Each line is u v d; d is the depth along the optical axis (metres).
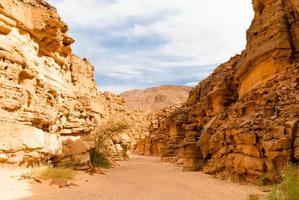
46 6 19.09
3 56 14.81
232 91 29.44
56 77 21.34
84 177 18.50
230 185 16.19
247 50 24.48
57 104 20.69
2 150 13.88
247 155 16.69
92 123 26.66
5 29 15.27
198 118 34.31
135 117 77.44
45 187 13.41
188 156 26.78
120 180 18.44
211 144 22.94
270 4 22.53
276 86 18.78
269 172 14.87
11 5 15.97
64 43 22.22
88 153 23.20
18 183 13.16
